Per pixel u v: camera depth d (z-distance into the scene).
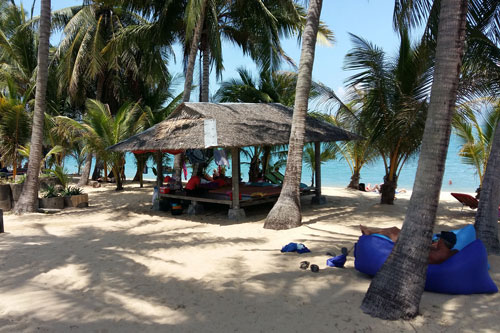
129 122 17.84
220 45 14.45
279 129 11.81
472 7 8.30
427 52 9.66
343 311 4.23
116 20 20.53
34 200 11.73
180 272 5.78
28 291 4.99
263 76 18.20
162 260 6.43
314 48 9.34
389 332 3.77
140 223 10.10
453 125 12.20
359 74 11.70
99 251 7.10
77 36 18.86
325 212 11.27
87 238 8.27
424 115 10.63
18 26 20.81
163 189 12.25
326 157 18.16
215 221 10.20
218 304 4.54
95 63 18.50
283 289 4.97
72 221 10.41
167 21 15.19
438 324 3.91
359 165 18.20
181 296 4.82
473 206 10.78
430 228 4.07
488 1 8.52
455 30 3.97
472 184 27.08
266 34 15.48
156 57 17.55
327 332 3.78
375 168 40.75
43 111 11.72
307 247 7.13
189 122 11.12
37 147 11.66
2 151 13.53
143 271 5.86
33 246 7.52
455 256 4.75
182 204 12.48
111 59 18.19
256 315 4.22
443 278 4.64
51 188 12.55
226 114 11.52
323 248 7.02
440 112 4.01
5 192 12.17
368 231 5.71
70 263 6.33
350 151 17.94
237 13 16.02
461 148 13.16
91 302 4.64
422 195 4.07
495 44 8.63
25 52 20.61
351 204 12.95
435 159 4.02
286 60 17.47
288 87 18.12
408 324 3.91
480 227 6.61
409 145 11.66
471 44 8.34
